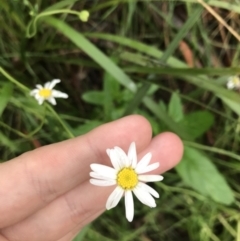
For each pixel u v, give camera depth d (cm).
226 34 17
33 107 15
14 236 13
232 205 16
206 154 16
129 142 12
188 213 16
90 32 16
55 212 13
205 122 15
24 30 14
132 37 17
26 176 12
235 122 16
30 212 13
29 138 15
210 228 16
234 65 17
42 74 16
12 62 16
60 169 12
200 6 14
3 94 13
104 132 12
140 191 10
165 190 16
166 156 13
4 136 15
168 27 17
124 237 16
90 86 17
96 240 16
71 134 13
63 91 17
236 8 15
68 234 14
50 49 16
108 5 15
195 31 16
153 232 17
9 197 12
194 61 17
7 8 14
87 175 12
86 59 17
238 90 16
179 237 17
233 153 15
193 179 14
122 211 16
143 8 16
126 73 15
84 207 13
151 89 15
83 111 17
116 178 10
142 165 10
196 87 17
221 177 14
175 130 15
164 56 14
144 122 12
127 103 15
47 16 14
